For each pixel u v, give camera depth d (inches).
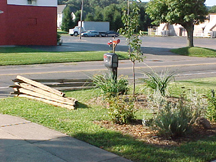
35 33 1403.8
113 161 192.4
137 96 371.2
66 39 2062.0
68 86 436.5
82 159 194.5
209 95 300.2
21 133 243.1
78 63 888.3
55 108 330.3
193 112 251.9
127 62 924.6
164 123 234.7
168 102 286.2
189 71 722.2
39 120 280.2
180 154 203.3
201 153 206.7
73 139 231.1
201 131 253.9
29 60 871.7
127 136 237.9
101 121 280.2
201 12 1173.7
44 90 366.3
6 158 193.5
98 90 420.5
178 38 2479.1
